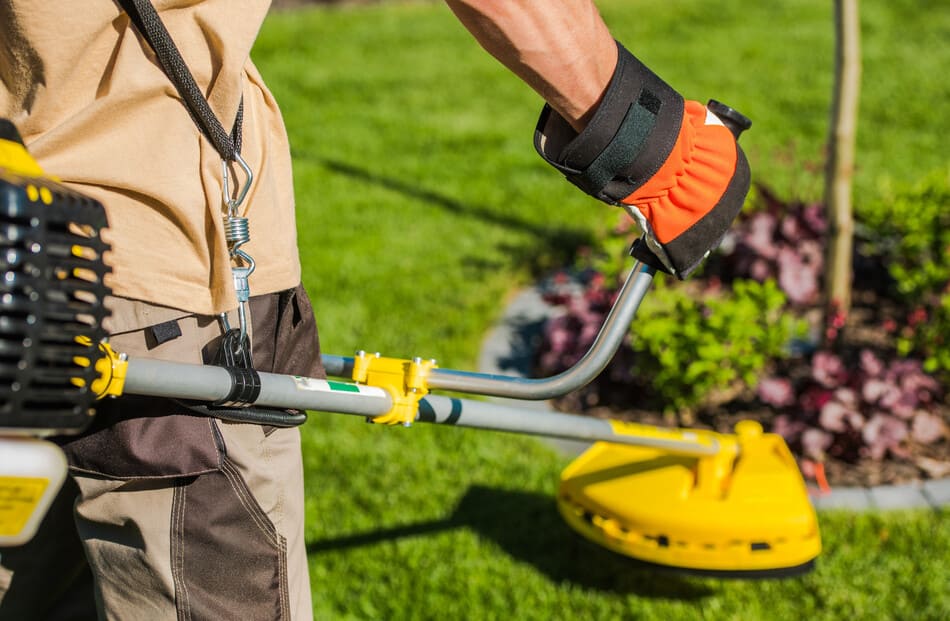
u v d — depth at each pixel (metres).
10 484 1.22
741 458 2.96
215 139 1.62
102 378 1.37
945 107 7.70
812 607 3.04
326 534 3.41
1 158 1.29
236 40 1.61
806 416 3.88
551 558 3.31
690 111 1.71
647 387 4.27
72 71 1.55
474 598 3.13
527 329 4.88
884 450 3.84
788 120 7.57
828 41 9.55
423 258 5.59
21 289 1.22
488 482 3.71
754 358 4.08
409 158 7.15
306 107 8.27
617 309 1.84
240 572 1.76
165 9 1.56
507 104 8.31
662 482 2.91
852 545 3.32
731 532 2.79
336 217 6.16
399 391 1.95
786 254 4.75
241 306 1.68
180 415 1.66
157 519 1.71
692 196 1.70
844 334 4.64
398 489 3.66
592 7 1.56
